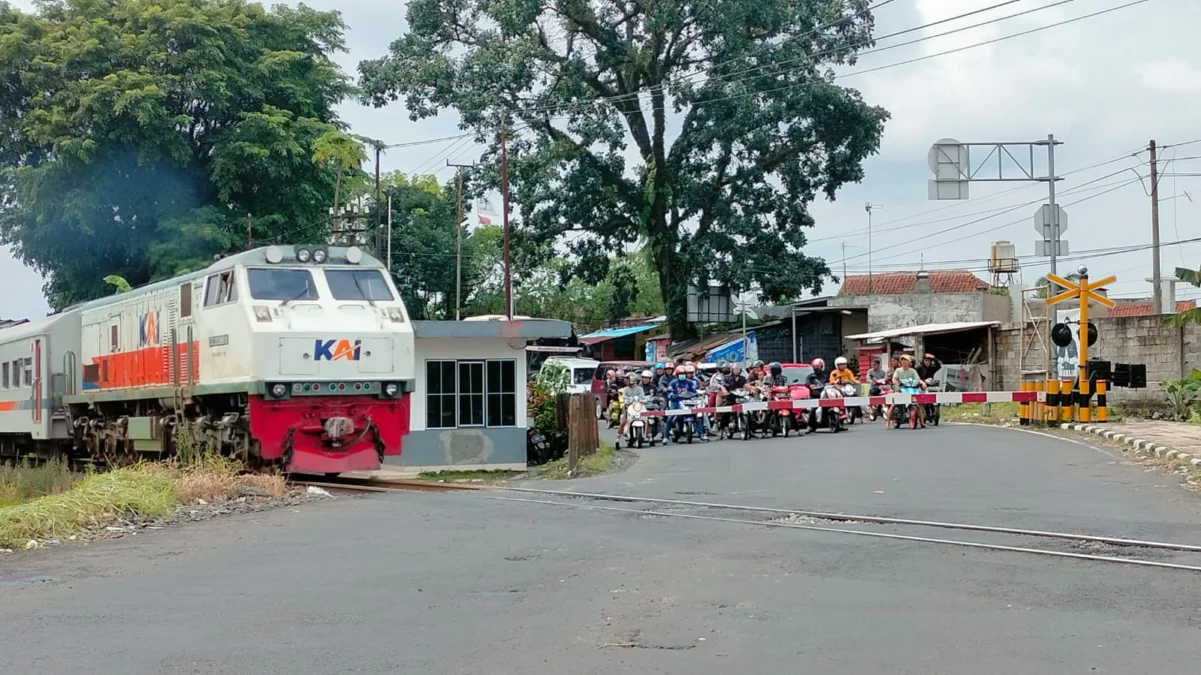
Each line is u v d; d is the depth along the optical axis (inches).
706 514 507.5
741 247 1866.4
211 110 1497.3
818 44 1715.1
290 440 673.6
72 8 1514.5
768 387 1064.8
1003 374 1386.6
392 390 695.7
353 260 722.8
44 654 279.1
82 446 959.0
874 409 1253.7
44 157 1501.0
